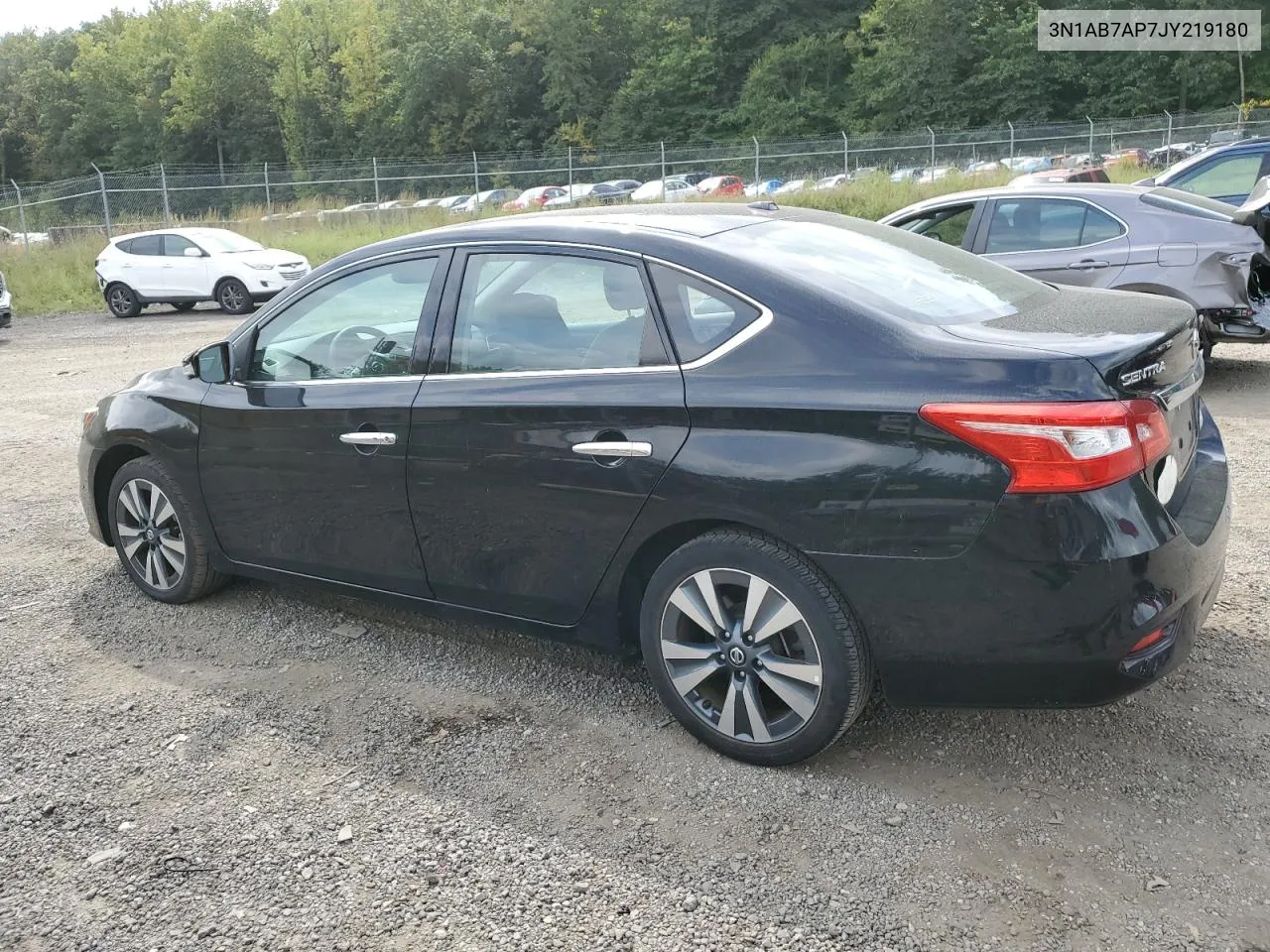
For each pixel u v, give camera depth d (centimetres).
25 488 654
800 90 7006
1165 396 272
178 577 440
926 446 262
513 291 337
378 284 371
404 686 369
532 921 247
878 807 286
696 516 293
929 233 834
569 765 314
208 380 413
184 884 265
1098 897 247
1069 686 263
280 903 256
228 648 405
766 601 291
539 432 319
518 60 7788
